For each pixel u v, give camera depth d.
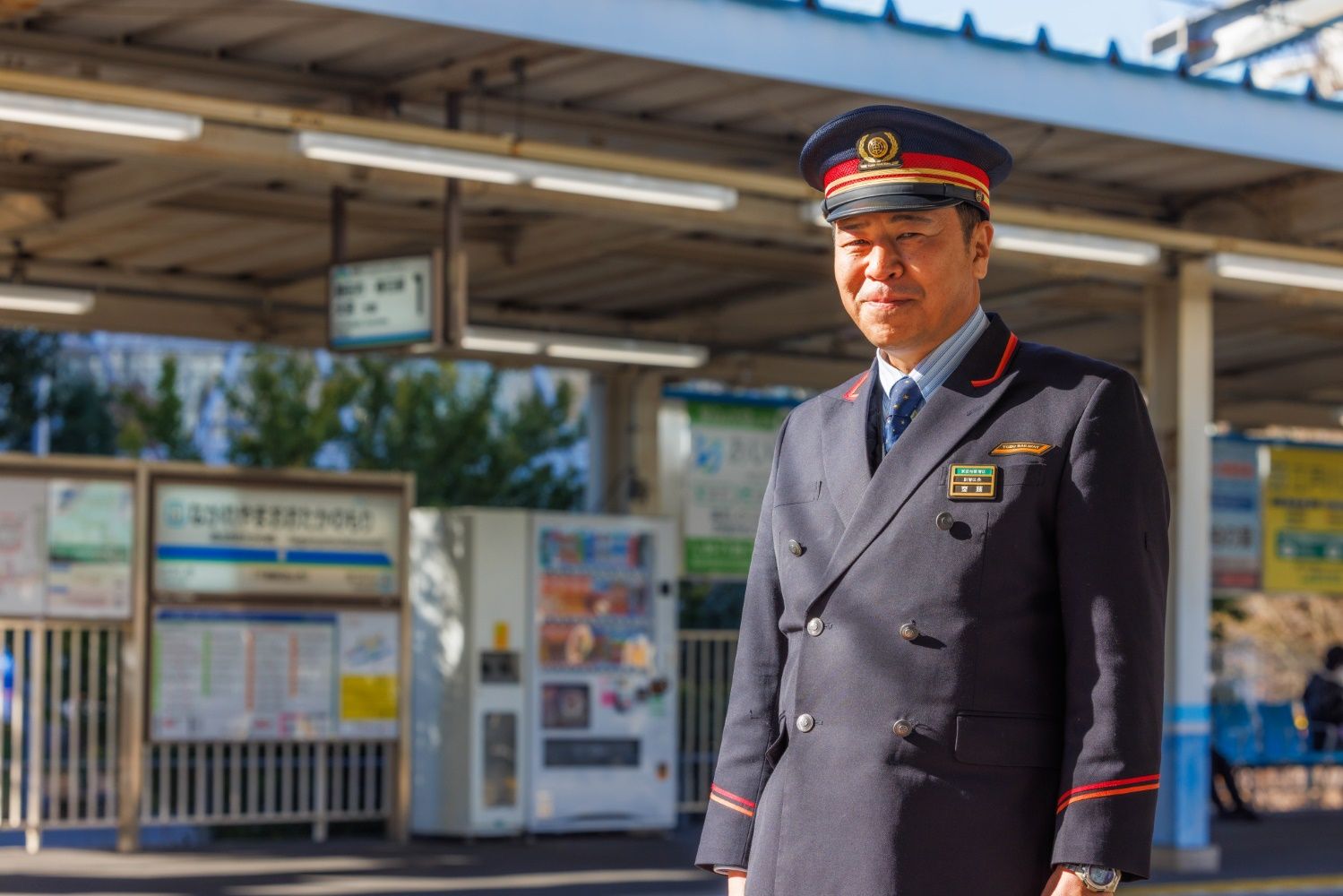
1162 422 12.72
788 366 16.75
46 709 12.87
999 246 10.75
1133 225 11.20
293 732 12.89
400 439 19.17
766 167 11.19
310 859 12.06
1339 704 18.05
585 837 14.01
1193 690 12.57
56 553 12.25
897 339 2.79
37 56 8.99
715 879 11.14
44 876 10.93
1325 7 11.02
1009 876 2.59
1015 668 2.63
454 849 12.93
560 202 10.09
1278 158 10.69
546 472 19.84
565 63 9.30
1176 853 12.35
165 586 12.53
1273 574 18.92
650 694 14.16
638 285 14.55
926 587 2.66
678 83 9.66
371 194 11.69
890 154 2.74
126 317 13.87
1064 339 16.89
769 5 8.91
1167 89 10.30
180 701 12.54
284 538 12.93
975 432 2.72
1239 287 12.74
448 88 9.67
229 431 18.64
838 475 2.84
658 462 16.11
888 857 2.61
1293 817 17.14
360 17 8.57
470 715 13.44
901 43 9.34
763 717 2.96
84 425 21.89
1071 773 2.57
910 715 2.64
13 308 13.03
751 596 3.02
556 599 13.87
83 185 11.09
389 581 13.27
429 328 10.20
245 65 9.35
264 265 13.77
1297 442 19.17
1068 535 2.63
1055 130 10.39
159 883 10.62
